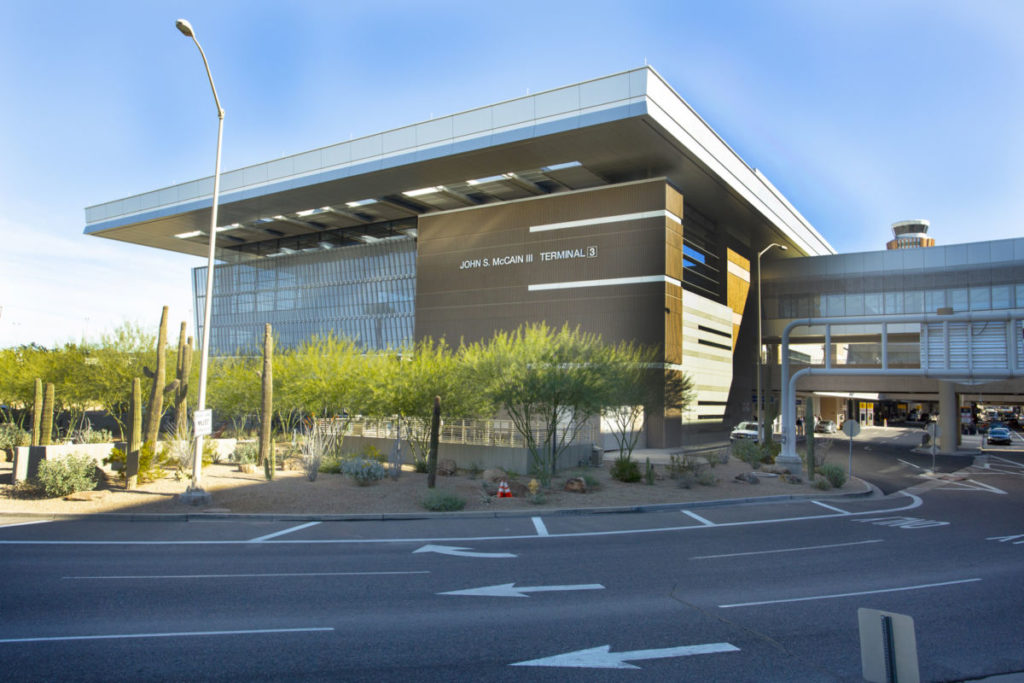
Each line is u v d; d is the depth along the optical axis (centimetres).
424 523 1552
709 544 1336
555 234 4622
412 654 671
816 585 991
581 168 4594
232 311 7100
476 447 2552
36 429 2459
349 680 597
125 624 751
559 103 4028
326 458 2373
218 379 3516
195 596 880
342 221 6297
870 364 5425
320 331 6362
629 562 1154
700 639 732
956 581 1022
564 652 685
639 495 2006
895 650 418
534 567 1105
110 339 3142
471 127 4353
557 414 2509
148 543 1259
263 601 862
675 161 4369
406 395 2425
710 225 5441
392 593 918
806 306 5678
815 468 2808
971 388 4881
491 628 764
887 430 8000
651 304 4228
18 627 733
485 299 4841
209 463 2377
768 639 734
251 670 616
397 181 4988
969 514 1850
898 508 1958
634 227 4350
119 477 1922
